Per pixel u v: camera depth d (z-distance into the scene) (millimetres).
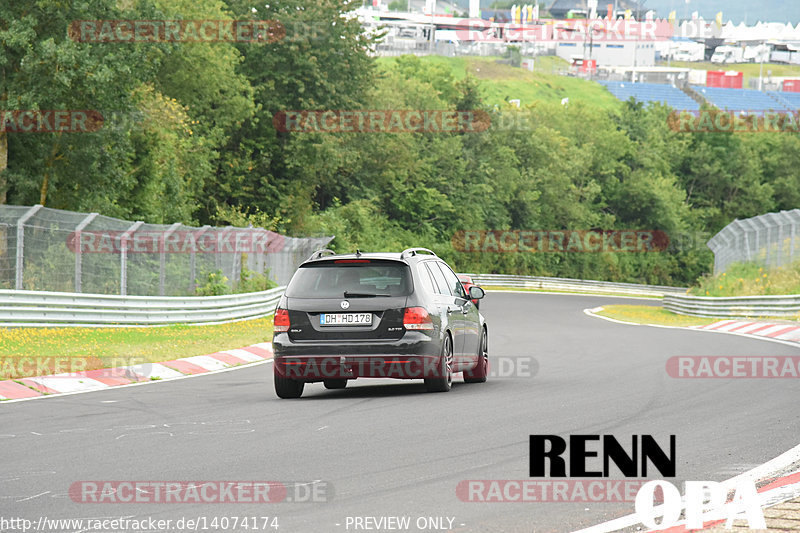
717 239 192500
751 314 137375
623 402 46344
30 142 135500
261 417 42688
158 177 171500
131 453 33781
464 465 30938
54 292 90000
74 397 51094
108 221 100125
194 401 49219
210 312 112062
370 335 49344
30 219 94062
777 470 29625
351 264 50844
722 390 51375
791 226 155875
